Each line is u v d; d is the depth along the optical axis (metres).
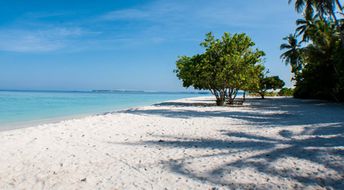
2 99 54.28
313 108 19.36
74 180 4.62
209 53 22.30
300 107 20.61
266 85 38.94
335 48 23.75
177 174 4.83
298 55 41.78
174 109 20.03
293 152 6.11
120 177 4.73
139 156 6.11
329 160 5.37
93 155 6.25
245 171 4.88
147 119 13.41
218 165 5.28
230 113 16.20
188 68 23.94
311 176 4.56
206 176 4.69
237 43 22.25
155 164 5.46
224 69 21.30
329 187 4.11
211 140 7.84
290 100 32.69
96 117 14.62
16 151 6.72
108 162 5.67
